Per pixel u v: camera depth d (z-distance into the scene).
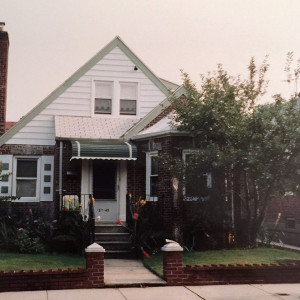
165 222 16.14
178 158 15.63
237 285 10.85
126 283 10.64
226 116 15.06
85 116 20.05
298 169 14.62
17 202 18.97
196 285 10.83
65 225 15.74
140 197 16.72
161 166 16.58
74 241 14.89
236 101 15.26
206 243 15.87
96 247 10.66
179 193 16.05
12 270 10.58
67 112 19.92
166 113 18.89
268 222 20.50
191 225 15.83
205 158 14.76
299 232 18.33
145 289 10.35
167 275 10.83
